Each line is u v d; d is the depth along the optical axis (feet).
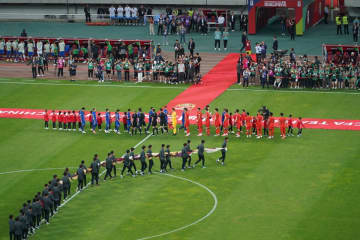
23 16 448.24
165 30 386.11
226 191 216.13
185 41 384.88
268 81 315.17
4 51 376.07
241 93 308.40
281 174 226.99
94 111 269.64
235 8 441.27
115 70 349.61
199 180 225.15
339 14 391.65
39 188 220.64
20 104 303.89
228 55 359.05
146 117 284.82
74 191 219.41
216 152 247.29
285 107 289.74
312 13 405.18
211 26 413.59
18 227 186.39
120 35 396.57
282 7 398.42
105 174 232.12
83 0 459.32
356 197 208.95
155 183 223.71
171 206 207.00
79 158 244.42
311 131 264.11
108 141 260.62
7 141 261.03
